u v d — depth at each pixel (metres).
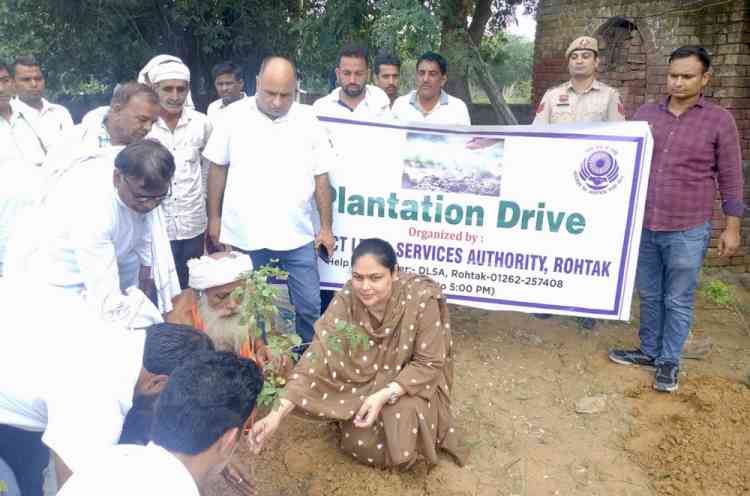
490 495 3.41
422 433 3.42
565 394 4.39
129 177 2.90
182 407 1.79
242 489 3.02
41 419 2.37
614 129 4.50
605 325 5.43
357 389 3.53
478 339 5.19
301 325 4.56
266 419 3.23
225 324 3.59
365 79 5.18
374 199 4.91
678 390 4.30
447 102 5.37
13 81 5.59
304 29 8.66
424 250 4.96
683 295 4.30
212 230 4.48
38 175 4.91
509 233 4.82
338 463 3.61
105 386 2.19
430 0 6.76
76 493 1.71
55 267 3.13
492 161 4.74
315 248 4.54
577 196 4.65
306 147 4.24
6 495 2.53
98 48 10.34
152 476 1.72
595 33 7.45
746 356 4.89
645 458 3.73
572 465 3.68
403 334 3.44
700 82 4.11
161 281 3.60
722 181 4.18
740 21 6.12
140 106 3.28
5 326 2.37
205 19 10.71
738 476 3.47
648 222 4.39
